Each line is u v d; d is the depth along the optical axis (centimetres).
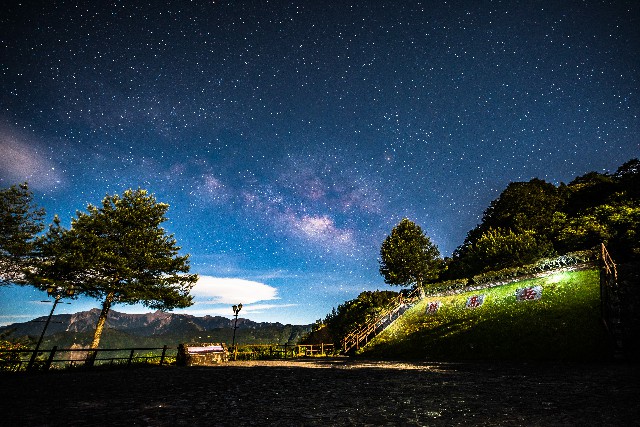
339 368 1533
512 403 666
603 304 1611
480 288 2617
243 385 1002
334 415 602
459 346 1970
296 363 1909
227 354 2127
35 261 2159
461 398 736
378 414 605
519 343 1733
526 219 4081
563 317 1761
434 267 3681
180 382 1077
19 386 973
